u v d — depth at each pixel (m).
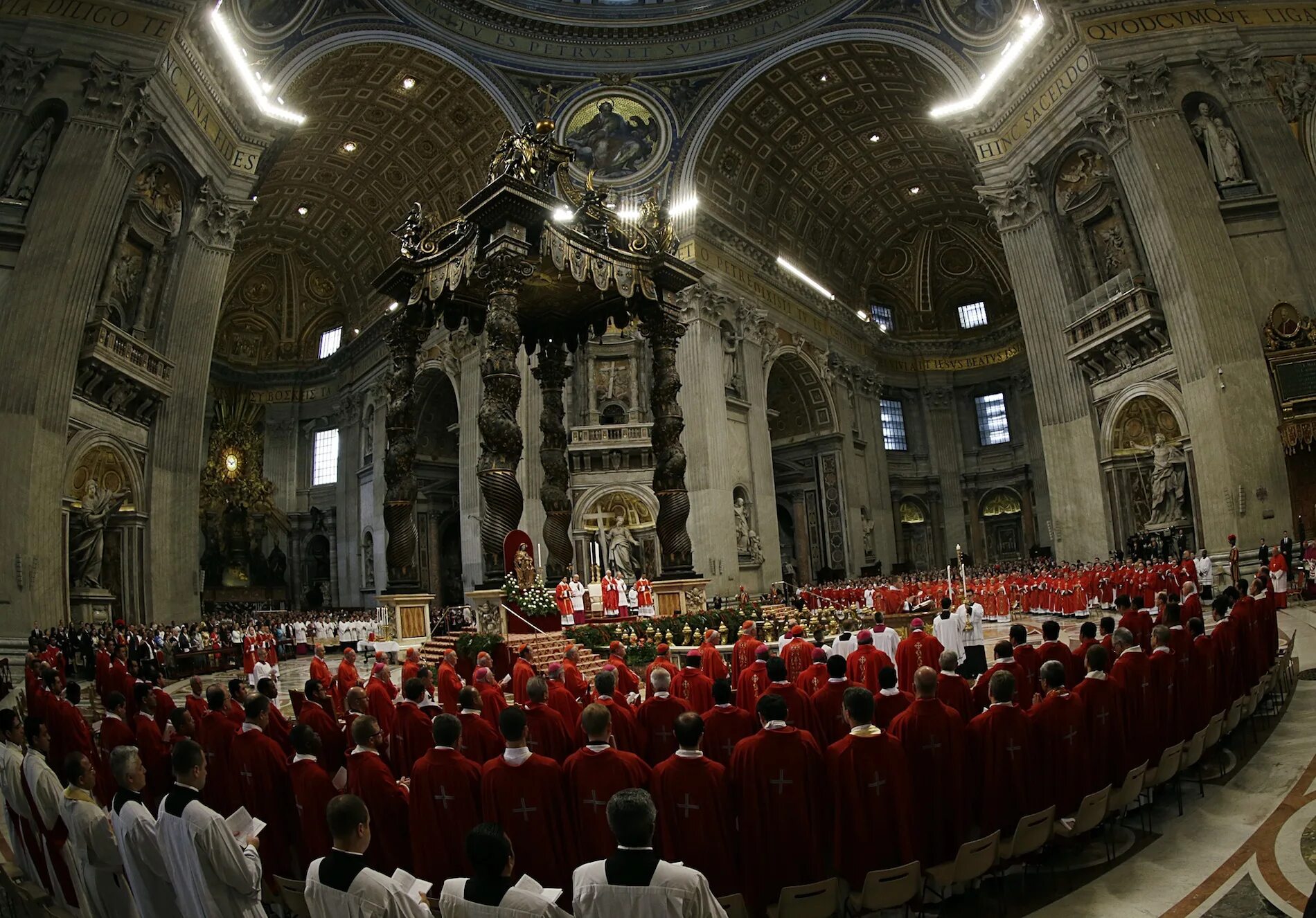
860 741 4.42
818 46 27.25
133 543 19.53
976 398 41.75
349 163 31.36
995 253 39.25
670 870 2.71
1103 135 21.16
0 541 15.58
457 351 30.45
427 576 33.19
